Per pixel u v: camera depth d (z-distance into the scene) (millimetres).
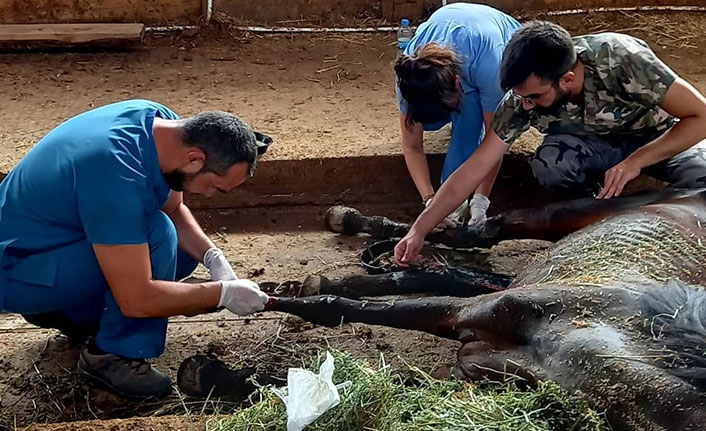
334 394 2441
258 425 2568
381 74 5879
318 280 3771
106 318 3260
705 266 3312
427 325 3305
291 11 6660
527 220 3979
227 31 6402
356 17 6711
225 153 2912
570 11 6867
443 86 3600
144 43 6254
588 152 4141
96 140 2949
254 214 4750
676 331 2809
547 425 2631
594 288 3043
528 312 3025
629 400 2602
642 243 3379
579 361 2785
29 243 3064
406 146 4266
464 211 4336
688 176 4027
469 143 4172
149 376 3322
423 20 6707
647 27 6621
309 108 5324
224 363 3344
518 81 3453
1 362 3525
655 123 3982
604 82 3734
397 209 4812
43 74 5723
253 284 3260
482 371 3016
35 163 3033
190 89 5551
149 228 3176
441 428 2574
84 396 3354
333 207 4578
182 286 3105
